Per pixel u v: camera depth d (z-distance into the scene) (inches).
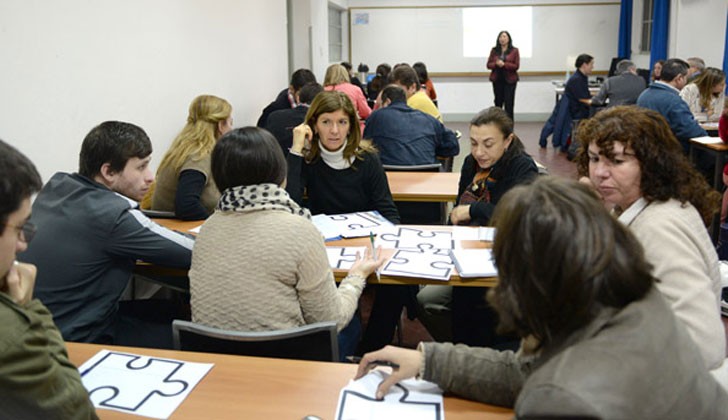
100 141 75.0
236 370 53.7
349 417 46.1
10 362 36.7
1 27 85.0
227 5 182.2
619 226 32.0
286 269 62.2
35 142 92.9
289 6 315.9
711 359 46.4
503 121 93.6
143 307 87.9
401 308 103.8
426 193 126.3
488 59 408.5
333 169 111.3
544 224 30.5
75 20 102.5
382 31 453.1
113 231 71.2
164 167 109.8
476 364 47.4
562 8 435.8
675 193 52.4
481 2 441.4
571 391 28.5
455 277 77.3
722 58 345.1
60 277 70.3
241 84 198.2
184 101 151.3
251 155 63.5
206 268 64.1
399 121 157.0
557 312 30.8
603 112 57.6
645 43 406.3
